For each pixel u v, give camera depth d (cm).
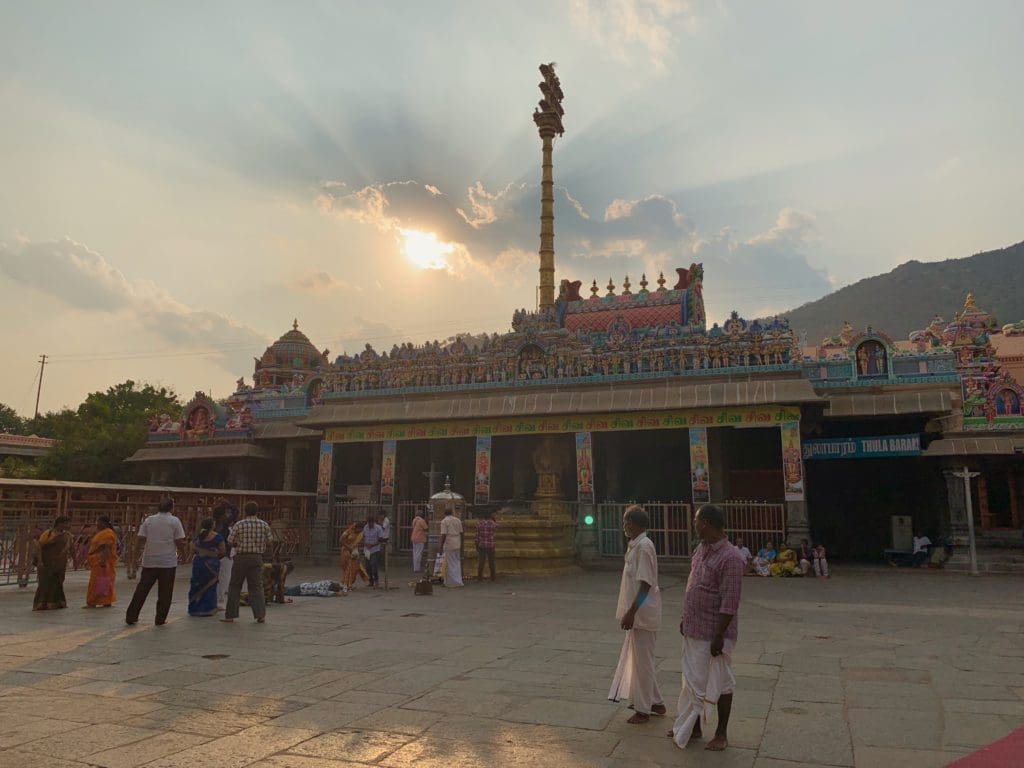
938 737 577
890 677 790
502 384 2516
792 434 2161
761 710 660
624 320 2705
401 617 1238
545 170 3244
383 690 722
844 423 2528
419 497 3112
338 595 1581
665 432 2925
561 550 2147
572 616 1254
